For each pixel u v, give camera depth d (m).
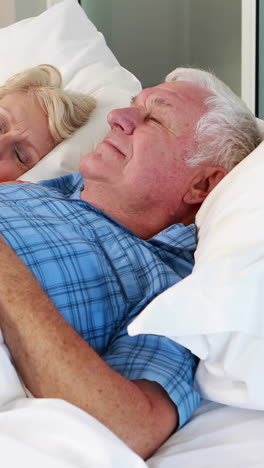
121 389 0.87
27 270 0.94
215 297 0.83
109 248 1.17
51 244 1.10
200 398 1.00
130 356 1.00
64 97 1.71
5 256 0.94
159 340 1.02
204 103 1.37
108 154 1.34
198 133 1.34
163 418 0.90
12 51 2.12
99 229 1.19
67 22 2.12
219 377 0.93
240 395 0.91
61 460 0.71
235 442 0.87
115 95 1.85
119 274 1.14
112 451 0.72
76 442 0.73
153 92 1.38
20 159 1.66
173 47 3.09
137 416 0.87
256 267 0.83
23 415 0.76
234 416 0.93
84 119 1.75
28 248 1.08
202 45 3.01
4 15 3.32
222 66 2.96
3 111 1.66
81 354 0.87
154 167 1.32
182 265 1.22
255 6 2.79
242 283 0.82
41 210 1.22
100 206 1.34
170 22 3.08
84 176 1.37
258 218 0.93
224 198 1.09
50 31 2.10
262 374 0.86
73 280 1.08
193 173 1.35
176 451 0.88
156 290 1.09
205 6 2.97
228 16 2.90
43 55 2.06
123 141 1.34
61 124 1.68
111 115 1.35
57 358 0.86
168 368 0.97
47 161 1.64
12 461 0.70
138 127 1.34
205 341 0.91
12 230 1.09
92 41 2.10
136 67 3.22
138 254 1.17
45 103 1.69
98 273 1.11
